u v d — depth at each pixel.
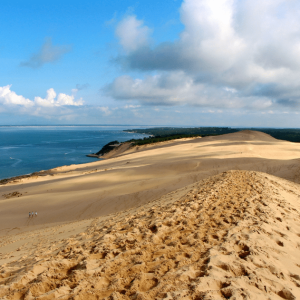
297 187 14.76
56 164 83.38
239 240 5.23
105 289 3.70
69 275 4.25
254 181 12.38
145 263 4.47
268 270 4.14
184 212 7.67
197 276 3.93
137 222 7.41
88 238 7.04
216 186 11.44
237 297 3.22
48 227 17.11
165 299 3.22
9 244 11.89
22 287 3.92
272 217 6.97
